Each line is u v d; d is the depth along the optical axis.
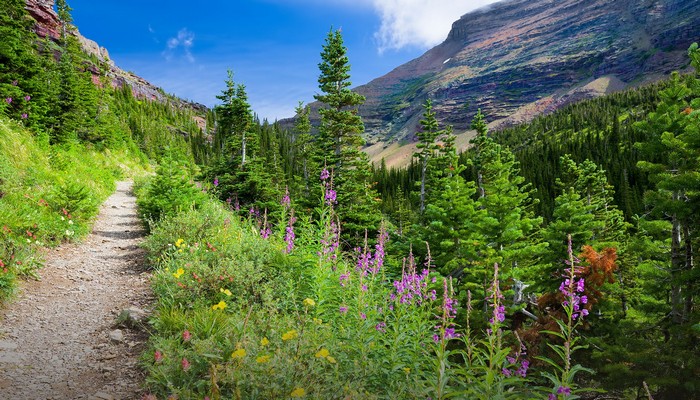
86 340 5.86
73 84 27.56
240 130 27.89
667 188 9.98
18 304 6.79
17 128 16.62
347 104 28.08
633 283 17.44
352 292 7.29
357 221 21.33
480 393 4.39
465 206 16.42
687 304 9.99
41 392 4.42
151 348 5.23
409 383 4.84
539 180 73.75
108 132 36.06
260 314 5.82
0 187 10.62
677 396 9.22
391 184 89.06
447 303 4.98
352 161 27.75
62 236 11.04
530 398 4.73
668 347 9.66
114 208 18.66
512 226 16.50
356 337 5.66
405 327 6.21
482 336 12.41
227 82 27.58
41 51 31.22
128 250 11.66
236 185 22.94
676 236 10.73
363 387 4.52
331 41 27.20
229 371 4.07
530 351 10.85
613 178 64.31
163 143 70.06
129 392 4.59
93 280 8.65
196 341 4.89
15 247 8.19
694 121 9.89
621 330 11.34
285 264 8.73
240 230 11.55
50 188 13.39
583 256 11.67
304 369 4.21
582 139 98.88
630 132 89.06
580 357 11.08
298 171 71.75
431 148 36.53
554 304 12.08
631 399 10.77
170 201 14.84
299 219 15.84
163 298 6.87
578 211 13.16
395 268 12.73
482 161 38.09
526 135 148.12
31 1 65.88
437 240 16.84
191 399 4.00
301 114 63.94
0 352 5.16
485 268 14.73
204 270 7.44
